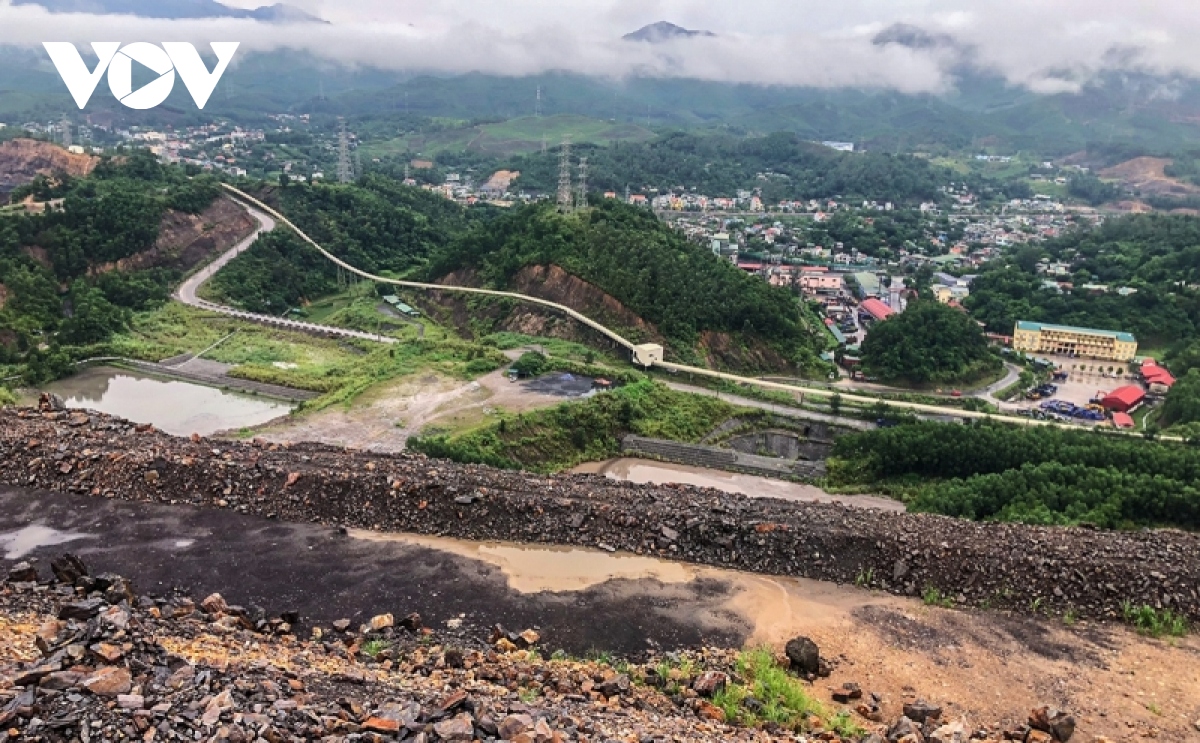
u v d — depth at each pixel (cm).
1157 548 2803
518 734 1411
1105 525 4212
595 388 7438
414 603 2495
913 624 2525
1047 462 5016
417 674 1894
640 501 3112
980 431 5738
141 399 7344
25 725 1243
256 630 2172
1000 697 2162
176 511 3016
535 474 3431
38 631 1611
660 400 7231
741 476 6006
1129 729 2025
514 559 2808
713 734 1742
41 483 3153
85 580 2155
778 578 2780
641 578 2728
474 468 3391
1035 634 2480
